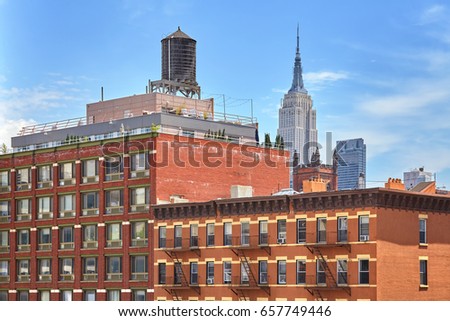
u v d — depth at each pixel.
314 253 90.19
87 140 118.69
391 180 96.94
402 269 87.94
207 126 123.00
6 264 121.38
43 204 117.69
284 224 92.94
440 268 91.75
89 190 112.19
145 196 106.62
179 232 101.69
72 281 113.12
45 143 127.56
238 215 96.44
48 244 116.69
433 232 91.50
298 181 181.38
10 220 121.06
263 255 94.12
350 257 87.62
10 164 121.50
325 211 89.88
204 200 110.19
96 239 111.19
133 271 107.19
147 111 125.50
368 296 86.00
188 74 156.50
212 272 98.12
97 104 134.62
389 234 87.19
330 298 88.69
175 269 101.75
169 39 156.88
